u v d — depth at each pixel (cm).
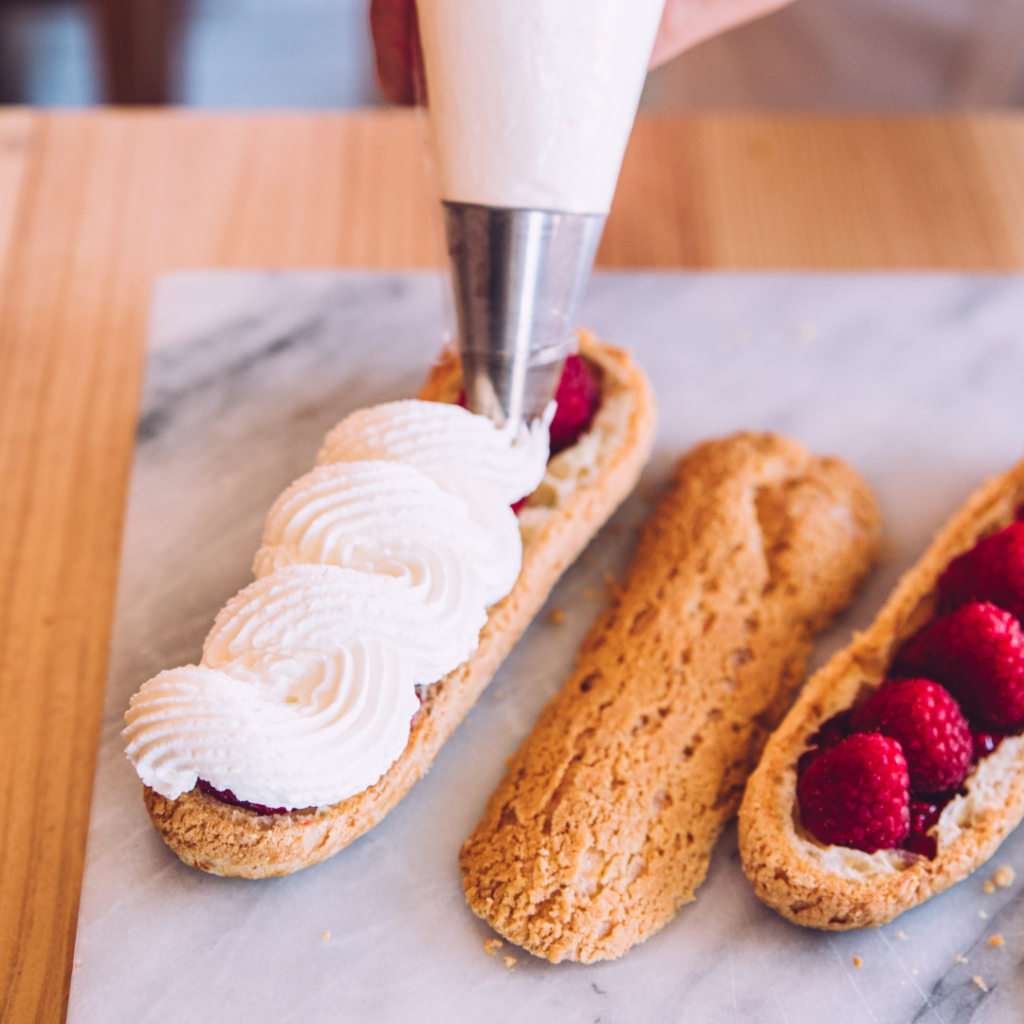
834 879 38
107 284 50
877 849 38
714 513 44
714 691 41
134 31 68
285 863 38
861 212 52
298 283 49
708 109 80
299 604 38
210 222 51
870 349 48
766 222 52
